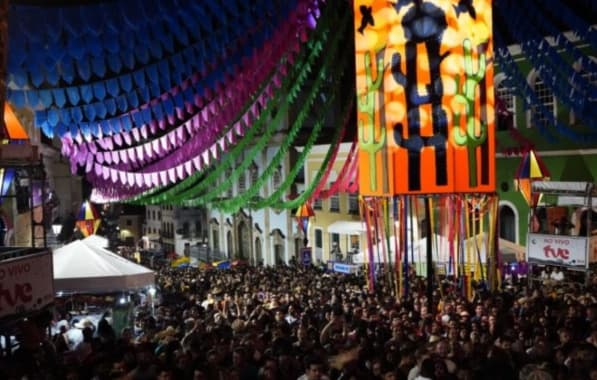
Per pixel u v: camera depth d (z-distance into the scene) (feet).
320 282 65.41
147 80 29.25
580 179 83.51
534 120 70.33
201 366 27.86
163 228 213.25
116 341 36.55
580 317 36.01
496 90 91.40
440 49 44.75
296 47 33.53
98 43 25.34
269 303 53.78
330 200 128.06
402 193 45.65
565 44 51.83
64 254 45.80
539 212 77.97
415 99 45.01
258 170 145.69
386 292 49.06
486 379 27.02
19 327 32.71
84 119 31.81
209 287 73.67
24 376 27.55
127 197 80.84
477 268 56.08
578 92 56.75
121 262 46.91
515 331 34.14
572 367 25.77
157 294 75.66
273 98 44.75
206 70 30.68
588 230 54.80
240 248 165.48
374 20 45.83
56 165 132.57
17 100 27.02
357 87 47.67
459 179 45.70
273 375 27.25
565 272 64.75
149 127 36.19
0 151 24.08
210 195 83.87
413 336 35.14
